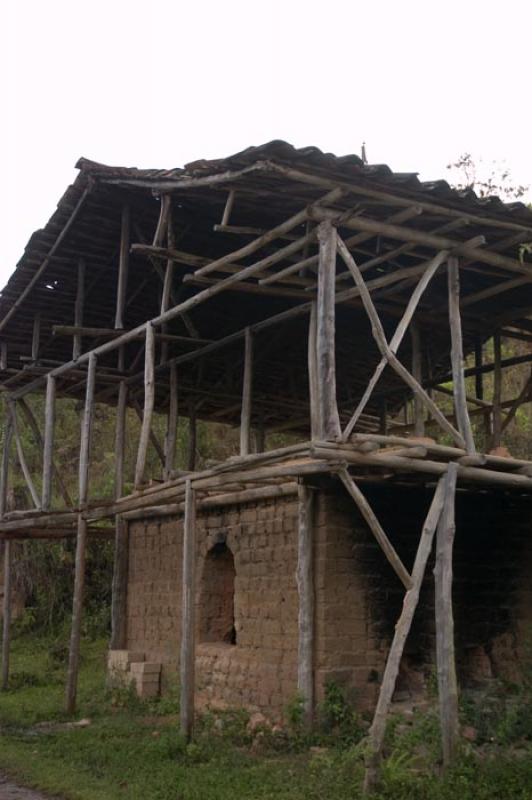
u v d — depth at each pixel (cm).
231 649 1247
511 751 820
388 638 1096
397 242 1040
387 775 771
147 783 874
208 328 1529
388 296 1197
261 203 1006
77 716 1321
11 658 2092
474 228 960
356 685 1062
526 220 945
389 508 1136
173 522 1461
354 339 1495
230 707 1205
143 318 1552
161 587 1475
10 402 1686
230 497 1264
